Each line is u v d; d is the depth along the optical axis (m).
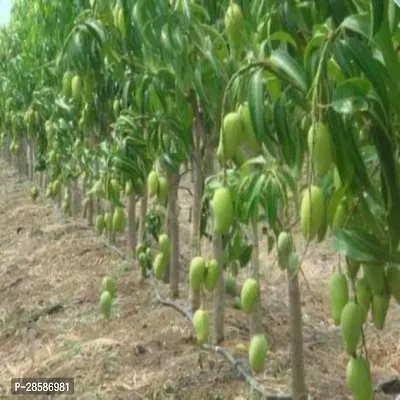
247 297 2.37
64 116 7.36
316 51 1.64
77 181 9.30
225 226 1.83
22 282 6.51
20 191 12.04
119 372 4.12
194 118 3.74
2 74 10.91
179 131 3.72
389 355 4.62
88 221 8.27
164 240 3.72
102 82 5.20
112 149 4.56
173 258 5.22
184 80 3.02
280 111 1.85
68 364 4.33
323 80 1.53
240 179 2.54
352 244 1.59
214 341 4.25
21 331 5.24
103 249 7.11
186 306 5.01
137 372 4.09
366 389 1.56
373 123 1.59
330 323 5.29
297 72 1.73
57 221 8.98
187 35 2.87
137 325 4.88
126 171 4.50
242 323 4.70
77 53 3.70
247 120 1.84
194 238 4.36
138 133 4.41
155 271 3.75
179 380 3.89
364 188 1.66
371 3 1.41
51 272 6.67
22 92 9.41
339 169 1.59
